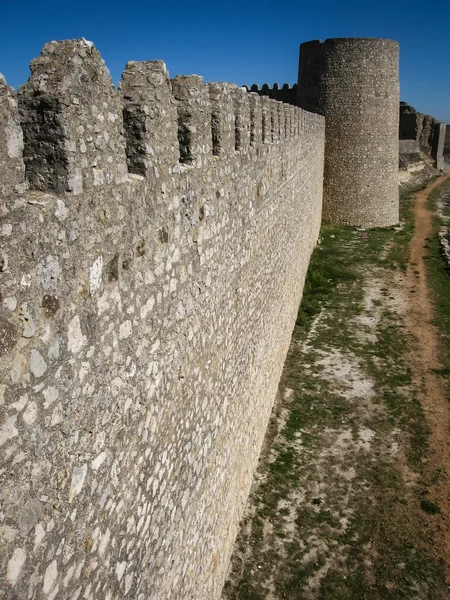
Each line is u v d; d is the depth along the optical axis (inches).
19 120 98.6
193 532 202.8
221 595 253.3
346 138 1013.8
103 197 117.6
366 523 299.4
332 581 263.6
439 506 312.3
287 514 305.0
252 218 283.3
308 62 1010.7
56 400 104.8
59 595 110.4
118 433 133.3
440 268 790.5
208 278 204.2
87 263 112.7
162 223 152.8
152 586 163.5
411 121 2030.0
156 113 141.7
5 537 91.7
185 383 183.9
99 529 126.5
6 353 89.1
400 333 554.9
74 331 109.7
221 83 207.6
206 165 191.3
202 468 210.4
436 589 260.5
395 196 1094.4
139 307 141.3
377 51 969.5
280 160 375.6
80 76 105.3
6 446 90.6
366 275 757.9
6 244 87.6
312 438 375.9
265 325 349.1
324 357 498.6
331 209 1066.1
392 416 403.9
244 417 291.6
